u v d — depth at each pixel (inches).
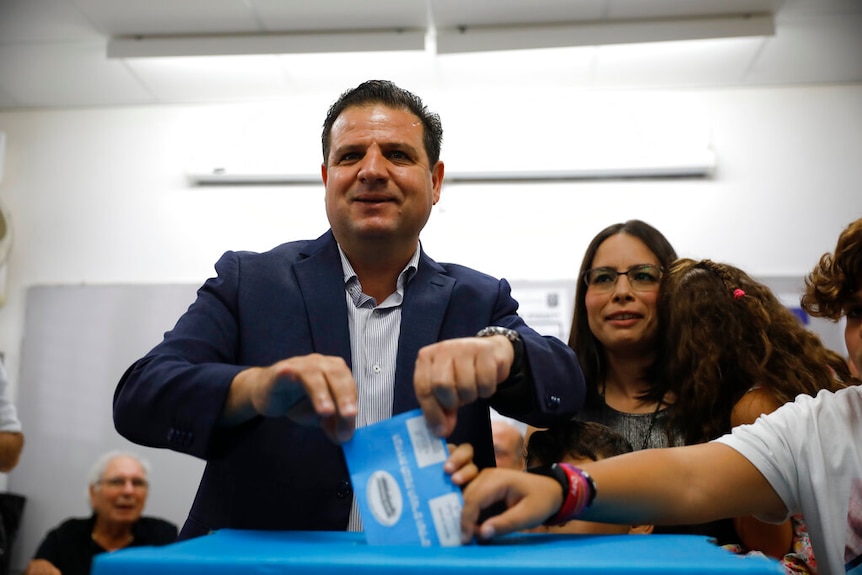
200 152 139.4
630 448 44.6
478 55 122.2
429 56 124.4
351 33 121.3
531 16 117.3
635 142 133.4
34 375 133.9
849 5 111.9
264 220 137.7
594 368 61.5
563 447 43.2
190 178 139.6
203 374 31.0
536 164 133.6
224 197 139.1
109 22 118.7
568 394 33.2
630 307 58.2
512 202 135.3
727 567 19.4
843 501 33.3
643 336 57.6
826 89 134.5
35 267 138.9
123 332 134.9
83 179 141.6
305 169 136.6
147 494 120.6
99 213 140.2
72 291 136.9
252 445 34.6
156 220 139.1
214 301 37.7
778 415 35.7
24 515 128.2
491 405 34.1
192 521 35.1
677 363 53.7
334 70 128.6
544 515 25.7
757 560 20.5
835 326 121.3
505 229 134.3
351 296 40.1
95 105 143.8
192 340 35.6
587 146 133.6
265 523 34.0
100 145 142.7
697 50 121.9
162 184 140.3
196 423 30.4
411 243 39.7
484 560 20.0
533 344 32.8
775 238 130.0
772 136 133.5
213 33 122.0
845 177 131.1
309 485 33.9
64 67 130.3
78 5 114.2
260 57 123.7
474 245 134.1
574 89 135.3
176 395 31.0
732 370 52.1
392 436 25.0
